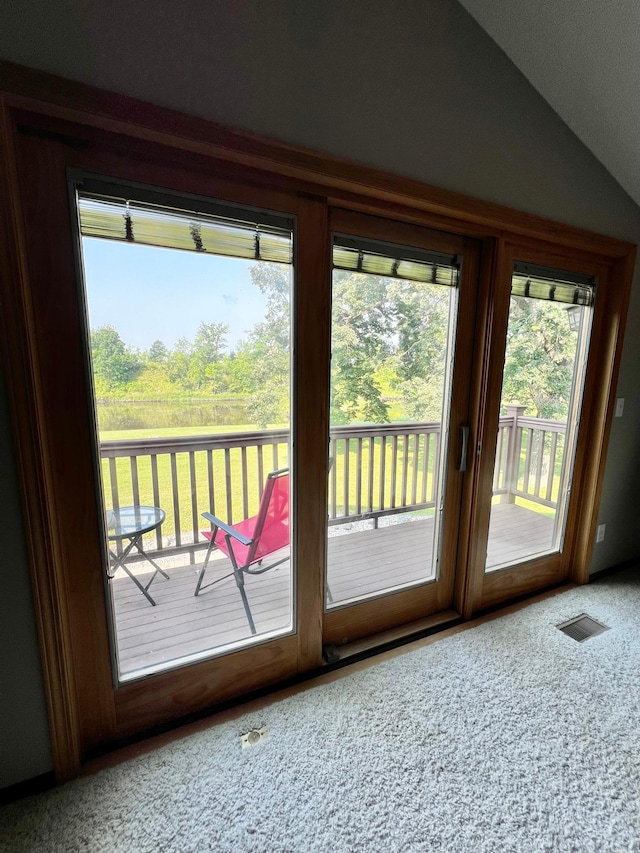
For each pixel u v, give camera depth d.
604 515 2.37
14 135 0.92
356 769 1.20
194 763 1.23
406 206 1.47
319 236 1.36
